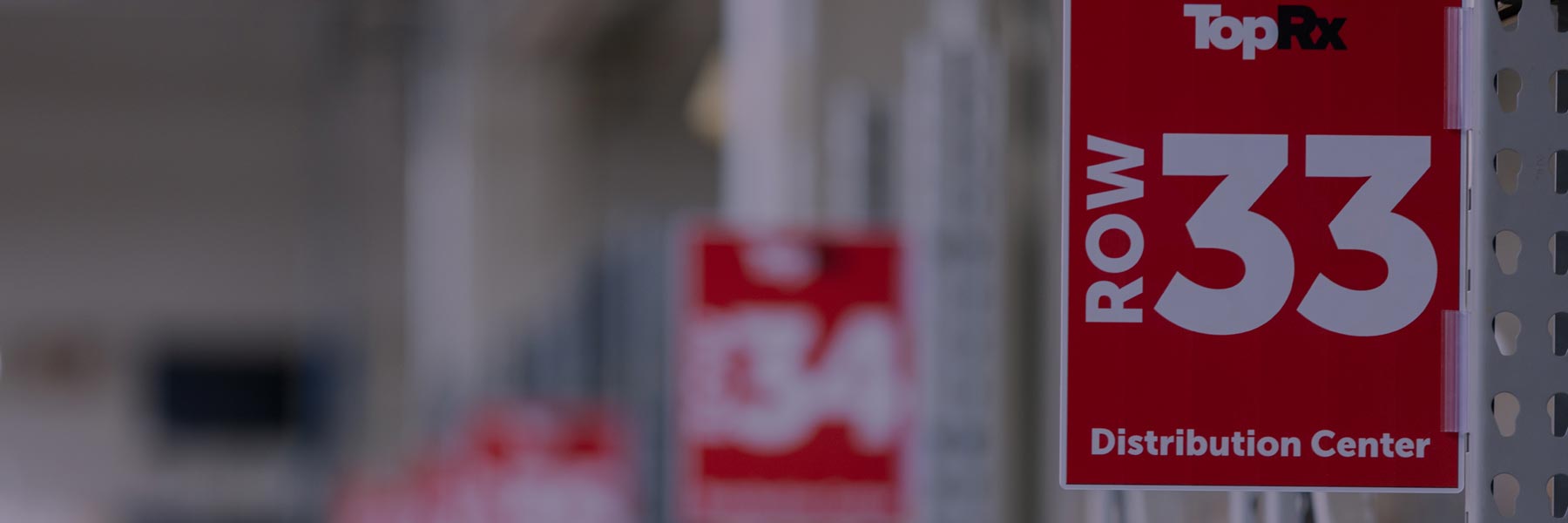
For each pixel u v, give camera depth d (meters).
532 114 14.50
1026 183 2.43
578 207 14.89
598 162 15.43
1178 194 1.25
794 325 3.14
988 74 2.42
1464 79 1.24
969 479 2.44
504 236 14.31
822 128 4.25
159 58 17.55
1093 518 1.63
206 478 19.70
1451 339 1.24
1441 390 1.24
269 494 19.73
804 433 3.14
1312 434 1.24
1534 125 1.22
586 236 14.85
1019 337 2.42
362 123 16.67
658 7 13.20
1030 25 2.42
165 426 19.44
